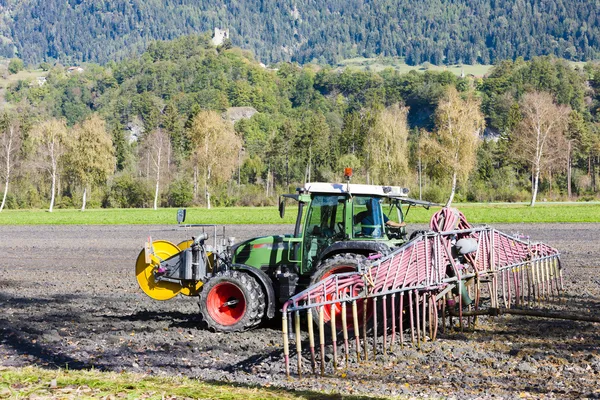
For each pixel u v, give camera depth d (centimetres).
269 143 11175
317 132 10438
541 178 8888
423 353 937
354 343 992
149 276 1248
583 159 10906
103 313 1283
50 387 657
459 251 1077
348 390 761
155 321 1191
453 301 1071
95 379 699
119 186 8850
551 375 822
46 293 1549
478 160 9625
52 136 7950
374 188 1084
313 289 858
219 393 661
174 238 3003
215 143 8181
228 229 3506
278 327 1116
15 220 5109
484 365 870
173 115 12544
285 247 1116
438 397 732
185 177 9050
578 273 1716
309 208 1102
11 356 940
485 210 4950
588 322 1116
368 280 915
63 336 1070
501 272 1271
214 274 1151
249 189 9262
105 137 8256
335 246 1052
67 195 9519
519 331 1057
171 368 873
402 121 8106
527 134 7975
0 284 1714
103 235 3422
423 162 8381
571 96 19738
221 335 1062
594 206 5653
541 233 2931
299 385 787
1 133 10012
